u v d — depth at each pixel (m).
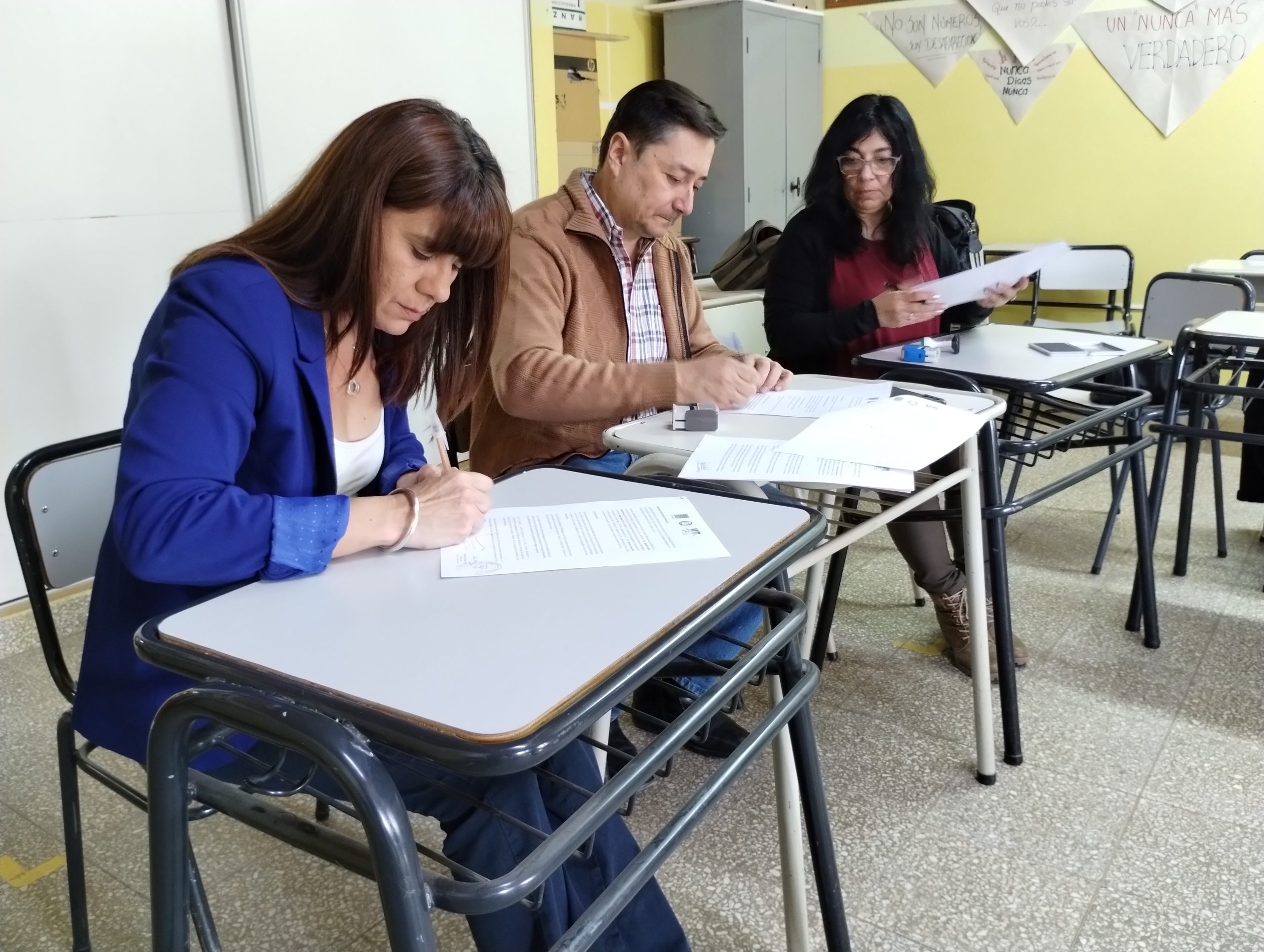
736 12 5.01
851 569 2.76
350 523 0.91
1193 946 1.36
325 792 0.98
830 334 2.17
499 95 3.18
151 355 0.93
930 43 5.29
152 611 0.98
